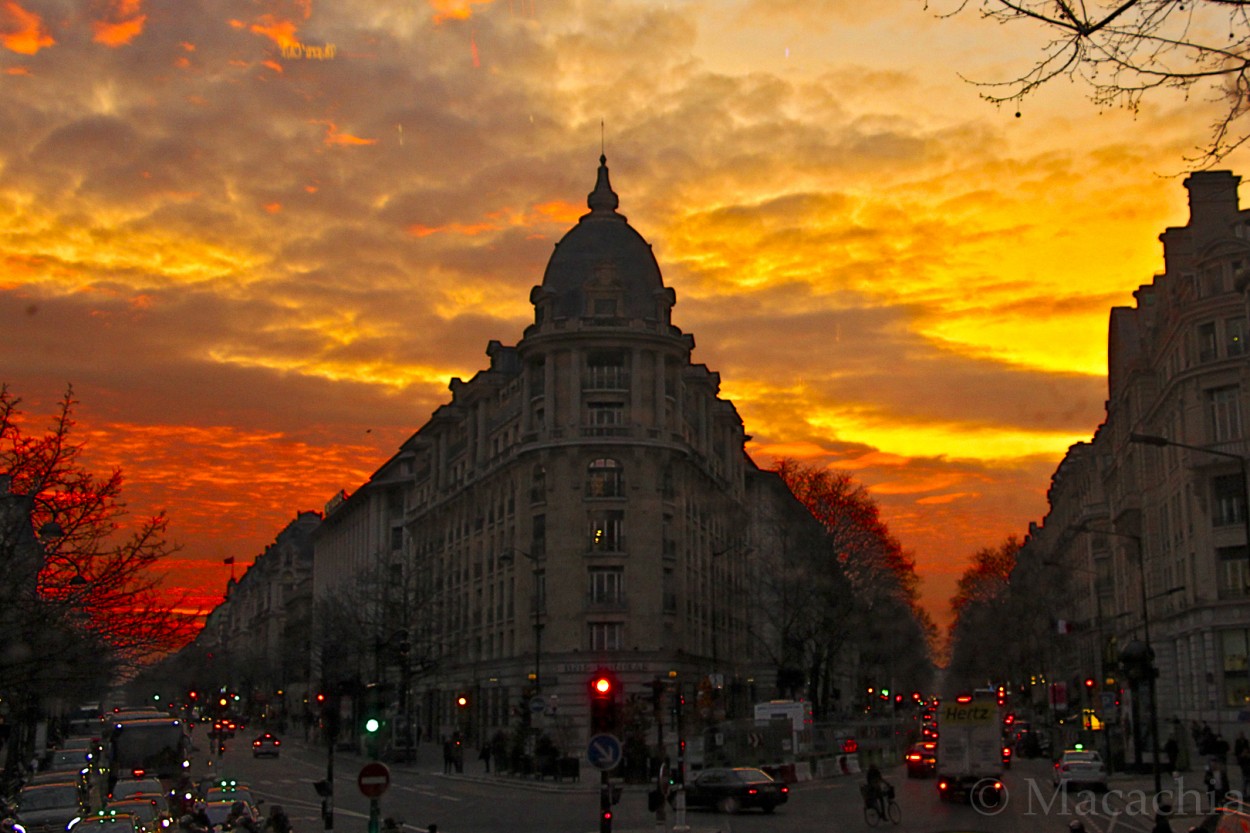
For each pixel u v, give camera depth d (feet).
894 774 224.94
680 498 290.15
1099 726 285.02
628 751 201.05
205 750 349.61
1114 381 323.98
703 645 309.22
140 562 105.09
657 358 284.61
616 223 307.78
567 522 276.82
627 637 272.10
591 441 277.23
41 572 102.83
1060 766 163.53
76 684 132.16
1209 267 224.12
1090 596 376.89
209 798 122.31
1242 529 215.51
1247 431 213.05
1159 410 252.21
